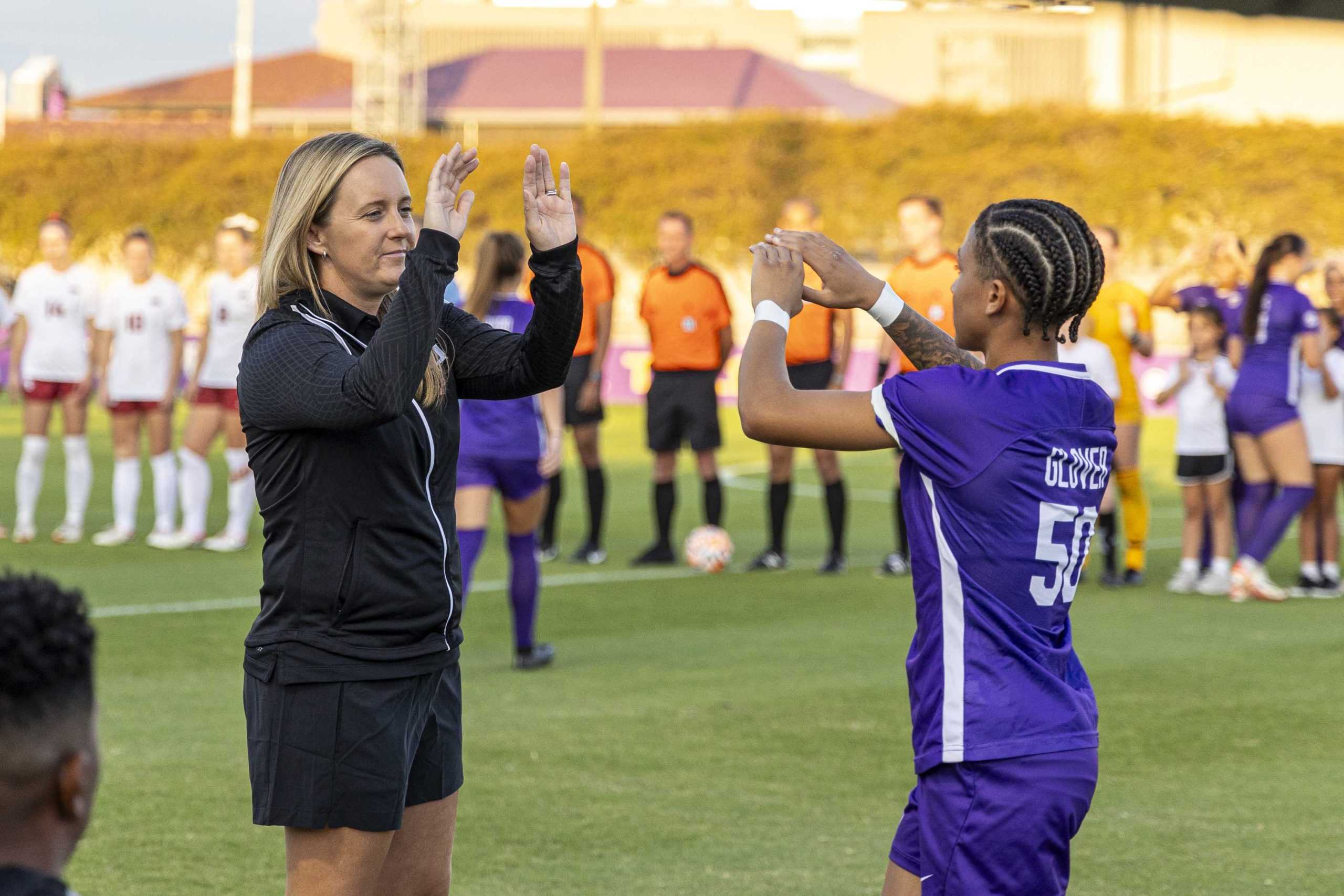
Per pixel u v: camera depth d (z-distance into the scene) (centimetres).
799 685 1914
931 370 755
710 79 14000
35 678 403
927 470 739
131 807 1363
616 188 8369
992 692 721
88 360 3183
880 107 14212
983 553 730
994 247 755
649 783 1468
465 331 872
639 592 2686
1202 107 9706
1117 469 2808
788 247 807
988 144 8300
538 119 13912
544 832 1312
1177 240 8112
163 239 8644
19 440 5378
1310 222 7975
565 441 5678
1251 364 2636
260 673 760
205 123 13300
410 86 13588
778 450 2969
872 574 2912
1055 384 751
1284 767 1547
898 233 8306
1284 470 2616
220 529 3466
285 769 748
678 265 2989
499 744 1612
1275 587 2808
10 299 4366
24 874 415
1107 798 1438
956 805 721
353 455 743
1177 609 2567
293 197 777
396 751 757
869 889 1180
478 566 2966
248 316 3081
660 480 3033
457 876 1197
